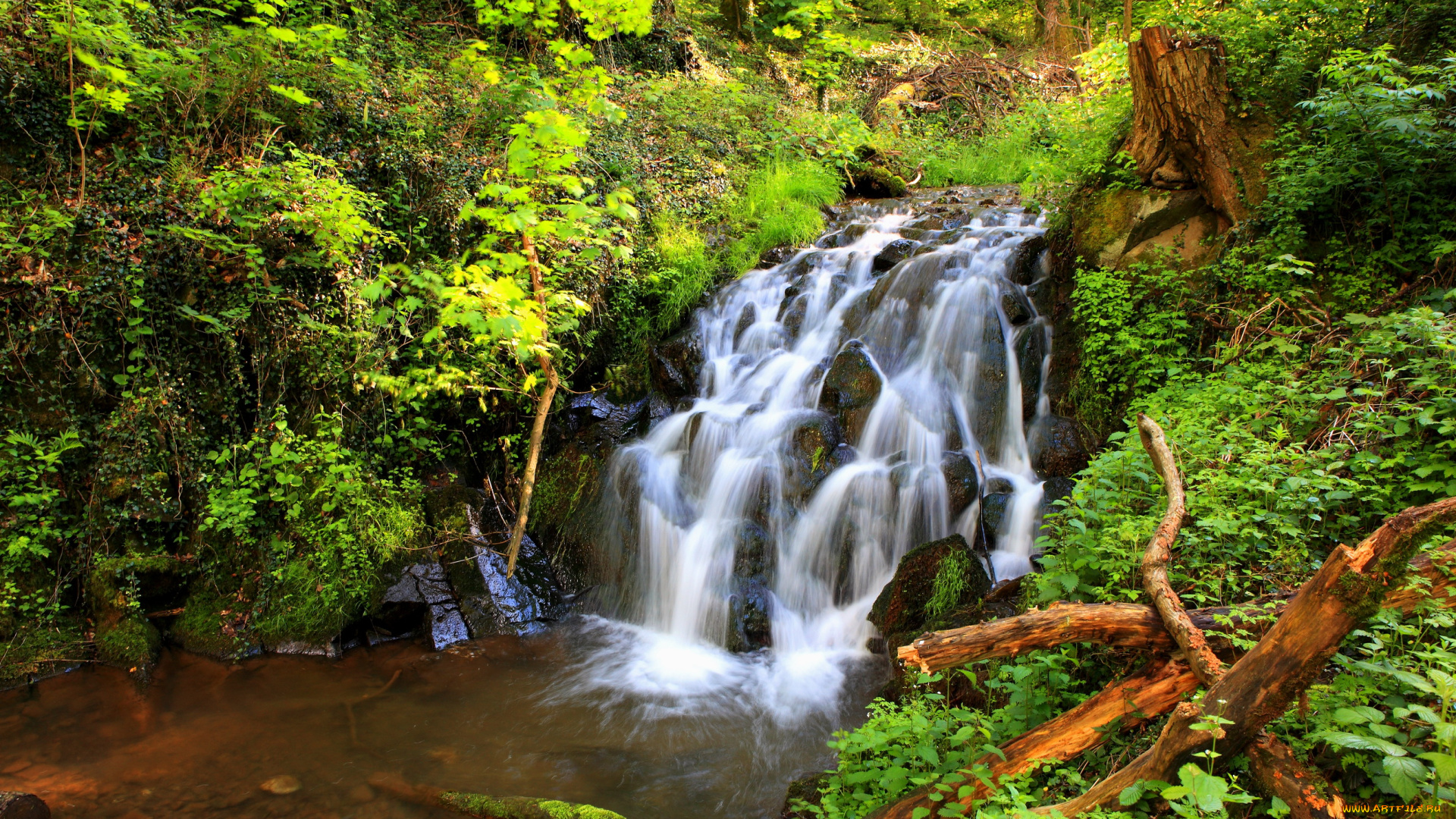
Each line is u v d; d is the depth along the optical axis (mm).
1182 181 6445
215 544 6266
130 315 6145
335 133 7211
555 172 6605
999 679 3795
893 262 8133
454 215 7320
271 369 6574
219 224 6348
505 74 8641
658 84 11141
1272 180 5852
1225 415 4812
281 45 7102
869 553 6133
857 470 6430
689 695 5410
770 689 5457
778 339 8039
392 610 6203
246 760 4645
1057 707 3500
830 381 7098
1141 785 2688
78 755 4691
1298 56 6320
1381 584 2350
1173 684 3006
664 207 9008
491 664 5895
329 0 8625
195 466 6332
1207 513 3861
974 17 18297
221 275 6383
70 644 5762
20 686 5469
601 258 7969
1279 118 6219
